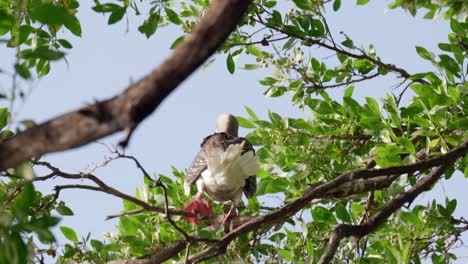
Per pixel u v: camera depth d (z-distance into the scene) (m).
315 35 14.82
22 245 5.67
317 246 13.45
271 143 14.02
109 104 4.59
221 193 14.02
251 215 14.16
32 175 6.00
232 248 12.84
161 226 13.53
